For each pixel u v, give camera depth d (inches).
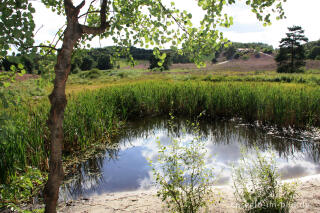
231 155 236.2
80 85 837.8
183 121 398.6
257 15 116.2
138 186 180.9
